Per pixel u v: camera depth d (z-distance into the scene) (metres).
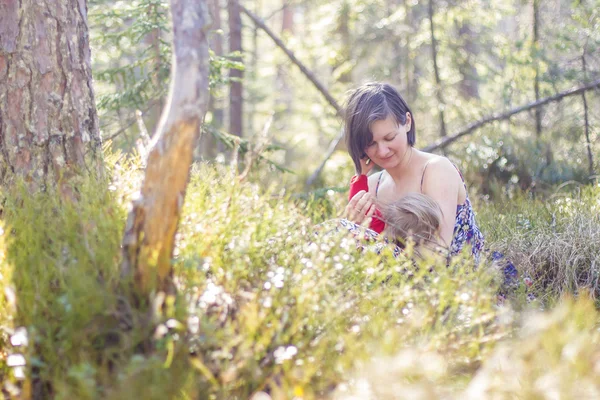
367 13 11.55
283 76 13.80
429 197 3.14
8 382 2.00
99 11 6.68
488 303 2.40
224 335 2.12
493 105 9.42
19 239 2.54
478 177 6.92
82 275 2.13
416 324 2.18
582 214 4.15
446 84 10.45
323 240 2.72
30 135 3.04
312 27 12.20
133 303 2.18
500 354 2.09
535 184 6.57
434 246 2.97
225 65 5.38
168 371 1.95
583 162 6.90
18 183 2.87
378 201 3.25
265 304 2.16
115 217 2.52
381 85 3.25
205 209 2.73
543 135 7.45
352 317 2.37
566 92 7.38
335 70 12.23
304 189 8.17
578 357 1.92
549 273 3.77
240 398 2.04
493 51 10.70
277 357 2.10
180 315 2.10
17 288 2.28
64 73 3.12
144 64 5.53
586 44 7.43
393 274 2.60
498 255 3.57
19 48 3.01
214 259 2.46
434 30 10.91
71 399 1.83
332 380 2.07
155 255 2.16
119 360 2.04
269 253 2.68
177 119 2.12
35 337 2.03
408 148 3.34
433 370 1.95
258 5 15.70
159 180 2.15
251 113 14.92
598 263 3.62
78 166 3.15
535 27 8.54
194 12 2.15
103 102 5.48
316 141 14.40
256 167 5.32
